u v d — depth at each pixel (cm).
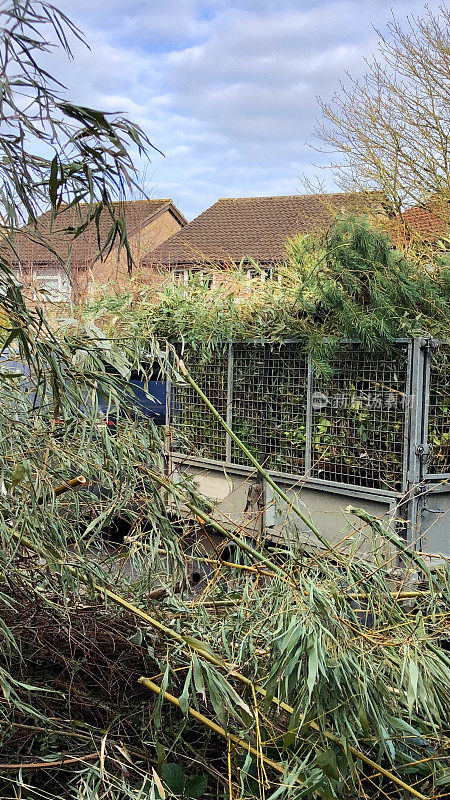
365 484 475
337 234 504
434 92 1268
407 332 459
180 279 661
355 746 222
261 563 308
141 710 235
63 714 230
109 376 252
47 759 209
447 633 260
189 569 308
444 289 492
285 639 210
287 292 552
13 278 199
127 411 274
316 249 529
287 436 538
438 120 1268
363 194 1305
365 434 476
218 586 299
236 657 246
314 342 492
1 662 231
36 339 211
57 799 209
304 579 249
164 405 618
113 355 268
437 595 295
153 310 618
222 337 584
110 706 235
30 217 188
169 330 610
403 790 225
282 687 215
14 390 256
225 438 595
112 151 181
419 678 229
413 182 1283
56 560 227
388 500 446
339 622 233
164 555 301
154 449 282
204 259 748
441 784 226
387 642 239
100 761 201
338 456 494
